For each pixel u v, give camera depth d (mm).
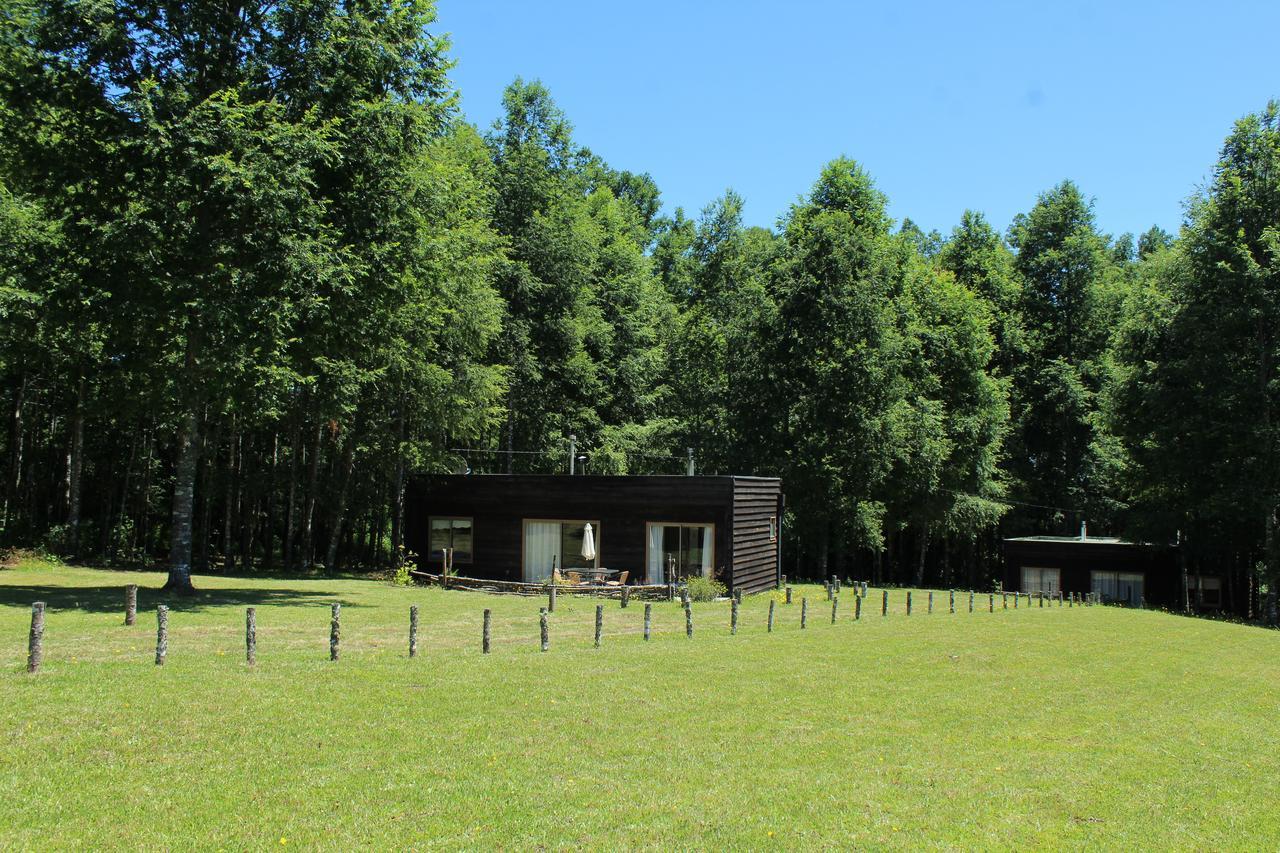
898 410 42750
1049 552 45781
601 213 54719
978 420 47188
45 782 8188
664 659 15688
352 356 28078
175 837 7203
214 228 20391
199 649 14438
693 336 52594
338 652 14055
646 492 30656
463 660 14664
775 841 7684
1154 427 40969
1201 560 44781
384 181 22266
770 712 12203
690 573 29922
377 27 21906
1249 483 36938
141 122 18562
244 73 20875
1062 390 52625
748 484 31359
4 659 12750
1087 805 9109
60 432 42844
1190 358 39000
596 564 31094
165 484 47938
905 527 51719
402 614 20984
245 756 9188
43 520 43281
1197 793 9750
